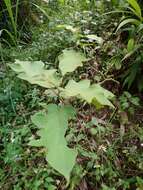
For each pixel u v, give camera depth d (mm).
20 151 2451
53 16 3889
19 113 2746
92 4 3803
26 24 3764
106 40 3262
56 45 3213
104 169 2383
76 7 3949
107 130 2623
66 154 1481
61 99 1889
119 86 2947
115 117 2740
